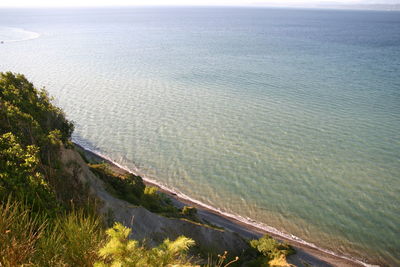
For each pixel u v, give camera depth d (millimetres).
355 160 41812
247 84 76812
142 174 39375
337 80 81375
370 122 53375
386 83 78312
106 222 15695
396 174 38938
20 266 4809
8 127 15914
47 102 26016
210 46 142750
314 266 25000
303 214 32875
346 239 29906
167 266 4426
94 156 42688
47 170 13797
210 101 64000
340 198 34812
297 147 45000
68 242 5332
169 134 49062
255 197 35312
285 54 122500
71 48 132875
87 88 72438
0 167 11219
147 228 19953
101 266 4398
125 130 50375
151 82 78438
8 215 5984
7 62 100938
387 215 32469
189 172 39656
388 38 181250
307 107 60531
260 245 25688
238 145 45625
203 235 23406
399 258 27938
